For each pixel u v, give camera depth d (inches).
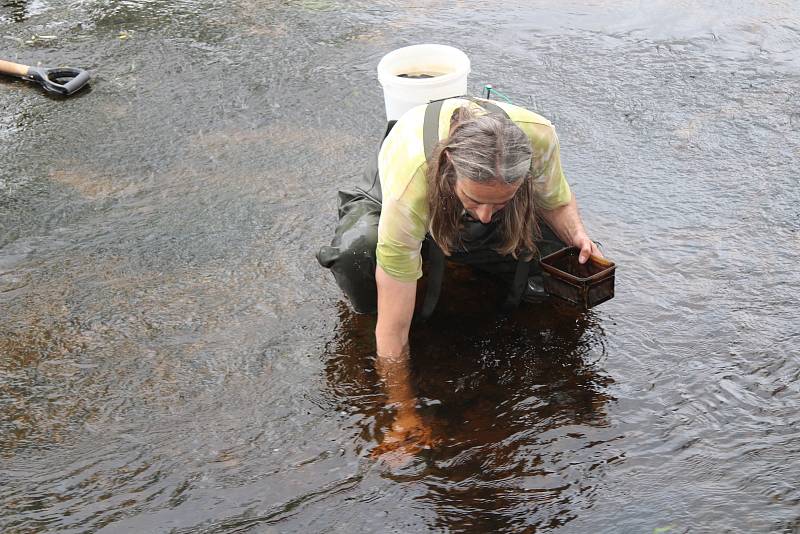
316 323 136.9
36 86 212.1
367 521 104.7
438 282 128.0
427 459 112.6
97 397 125.1
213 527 104.6
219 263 151.5
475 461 112.0
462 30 229.0
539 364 127.1
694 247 148.7
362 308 133.1
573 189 166.1
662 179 167.6
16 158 183.3
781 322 131.5
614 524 102.1
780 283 139.3
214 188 171.9
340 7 246.2
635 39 218.5
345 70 213.0
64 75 212.8
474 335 133.1
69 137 190.5
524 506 105.4
